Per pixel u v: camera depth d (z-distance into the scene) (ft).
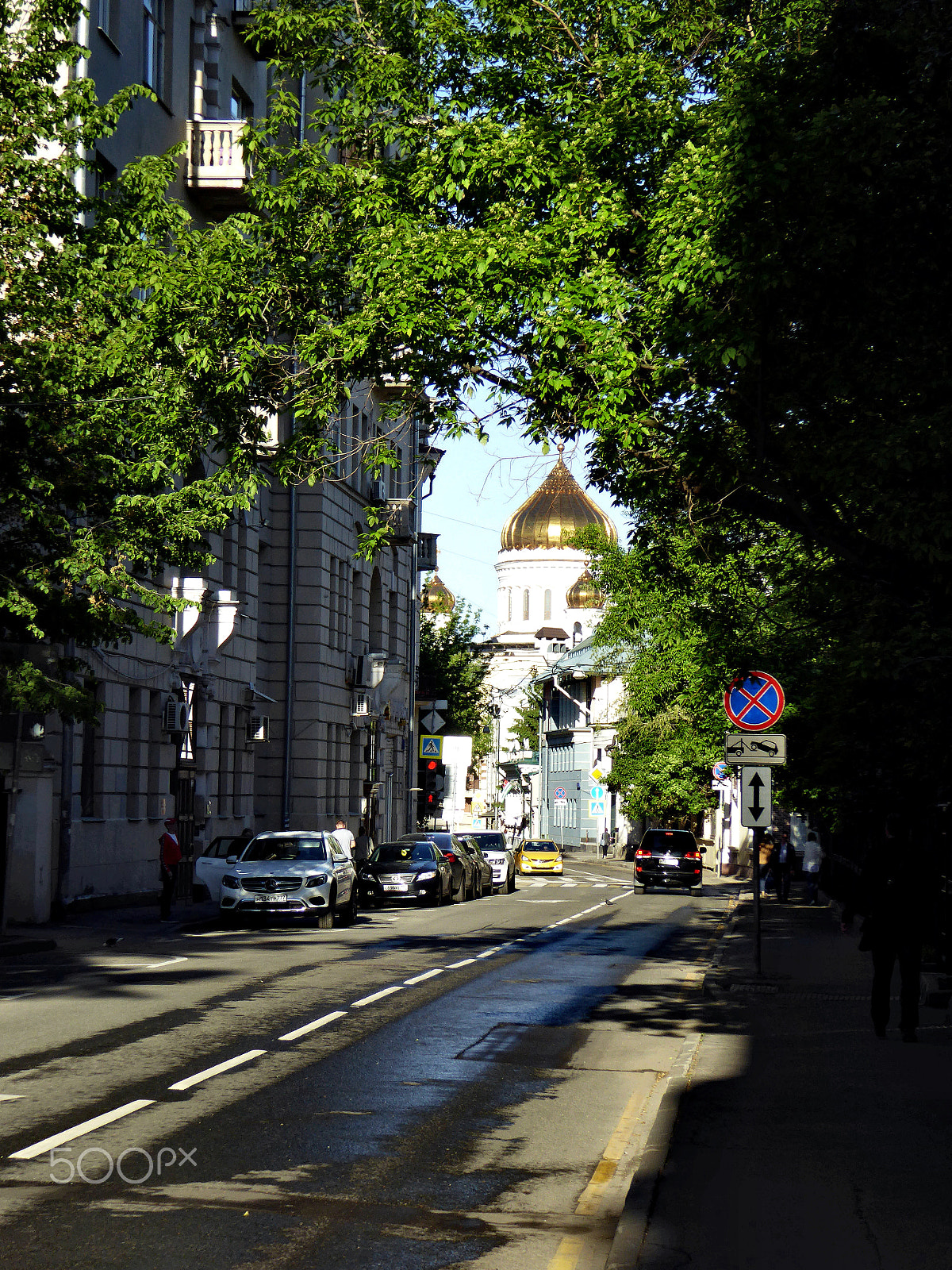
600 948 80.07
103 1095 34.04
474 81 53.47
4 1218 23.62
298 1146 29.32
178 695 111.24
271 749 144.77
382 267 46.26
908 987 43.32
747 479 40.75
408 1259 21.97
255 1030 45.06
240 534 129.90
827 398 39.70
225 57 118.52
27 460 57.11
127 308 59.21
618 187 47.67
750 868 199.21
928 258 37.68
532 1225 24.17
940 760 64.85
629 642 184.34
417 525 199.41
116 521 59.26
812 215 37.78
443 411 46.91
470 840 147.74
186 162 110.52
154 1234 22.82
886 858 44.06
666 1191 24.75
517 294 44.50
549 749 375.45
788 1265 20.40
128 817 103.30
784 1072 37.29
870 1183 25.31
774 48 47.03
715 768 175.94
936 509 35.01
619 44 51.16
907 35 37.65
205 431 57.31
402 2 55.01
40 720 74.38
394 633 188.34
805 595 50.16
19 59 60.23
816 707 74.13
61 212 60.23
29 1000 51.72
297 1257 21.89
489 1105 34.58
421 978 61.36
